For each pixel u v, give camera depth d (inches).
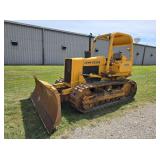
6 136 130.4
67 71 194.9
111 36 195.6
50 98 154.6
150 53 1311.5
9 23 604.7
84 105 176.4
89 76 197.8
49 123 140.3
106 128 145.2
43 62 711.7
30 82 321.7
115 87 218.8
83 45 834.8
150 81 379.6
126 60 224.5
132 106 201.5
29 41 661.3
